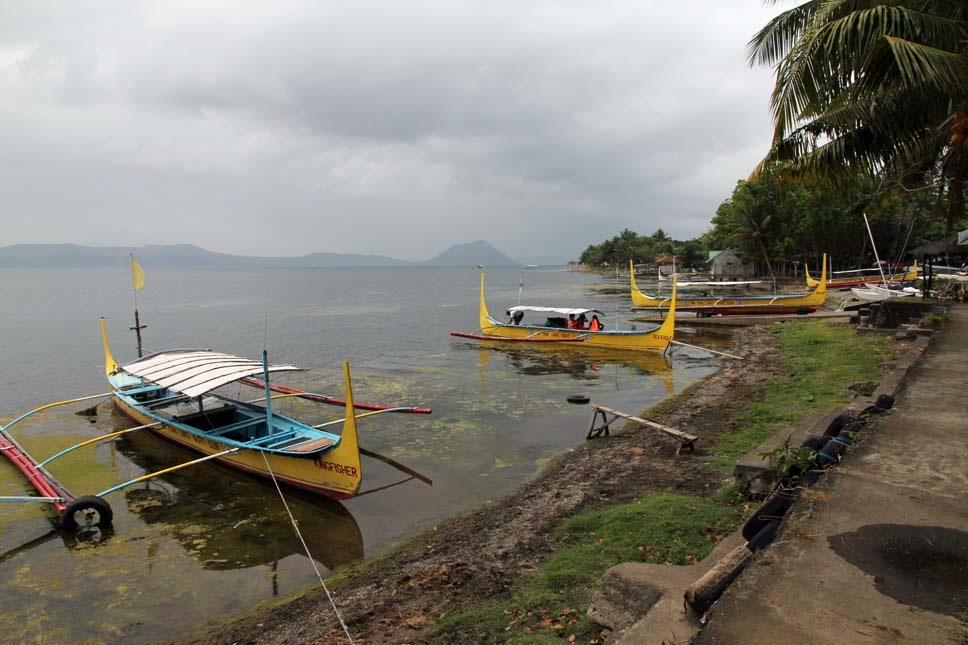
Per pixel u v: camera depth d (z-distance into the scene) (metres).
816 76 10.13
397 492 10.27
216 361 13.62
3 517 9.77
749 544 4.18
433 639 5.27
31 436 14.29
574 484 9.48
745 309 32.94
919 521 4.06
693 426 12.04
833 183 13.06
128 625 6.88
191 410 13.92
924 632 2.90
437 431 13.54
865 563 3.55
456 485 10.43
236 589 7.55
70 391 19.94
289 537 8.91
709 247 82.69
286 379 19.98
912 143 12.27
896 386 8.09
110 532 9.24
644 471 9.59
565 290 74.56
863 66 9.56
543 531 7.65
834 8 10.52
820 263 57.34
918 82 9.60
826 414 8.75
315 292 80.00
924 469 4.98
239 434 13.14
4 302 60.38
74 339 31.69
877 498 4.43
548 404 15.95
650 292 61.88
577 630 4.71
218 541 8.88
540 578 6.13
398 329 34.28
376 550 8.34
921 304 19.17
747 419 11.91
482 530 8.20
